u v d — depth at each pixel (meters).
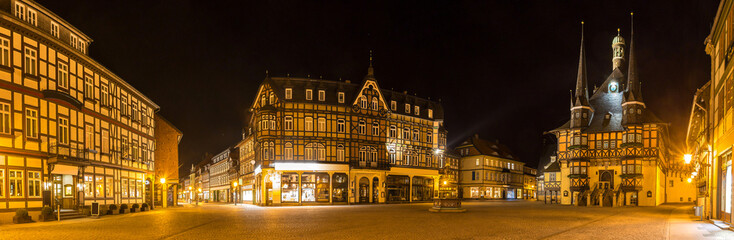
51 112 26.25
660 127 53.47
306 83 52.88
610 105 56.59
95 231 19.00
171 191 57.91
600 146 54.97
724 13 19.59
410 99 61.50
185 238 16.39
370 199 54.47
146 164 41.62
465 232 18.12
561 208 42.69
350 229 19.45
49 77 26.33
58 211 24.94
